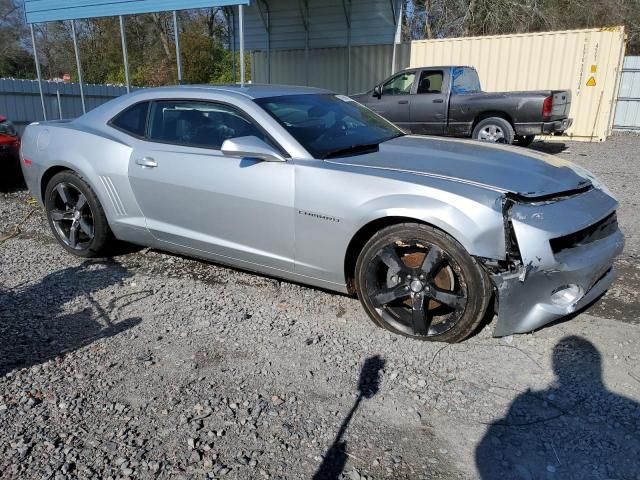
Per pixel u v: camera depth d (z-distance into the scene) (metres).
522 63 14.09
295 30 16.53
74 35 12.85
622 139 14.49
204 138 4.11
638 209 6.68
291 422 2.63
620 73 15.60
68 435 2.55
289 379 3.00
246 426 2.60
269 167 3.70
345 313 3.80
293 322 3.68
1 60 32.28
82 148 4.68
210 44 27.69
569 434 2.53
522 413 2.68
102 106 4.92
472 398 2.81
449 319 3.27
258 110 3.90
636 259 4.88
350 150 3.80
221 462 2.37
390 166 3.46
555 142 13.84
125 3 10.08
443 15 27.14
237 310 3.88
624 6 25.03
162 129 4.36
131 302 4.03
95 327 3.64
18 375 3.04
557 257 3.03
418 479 2.27
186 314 3.82
